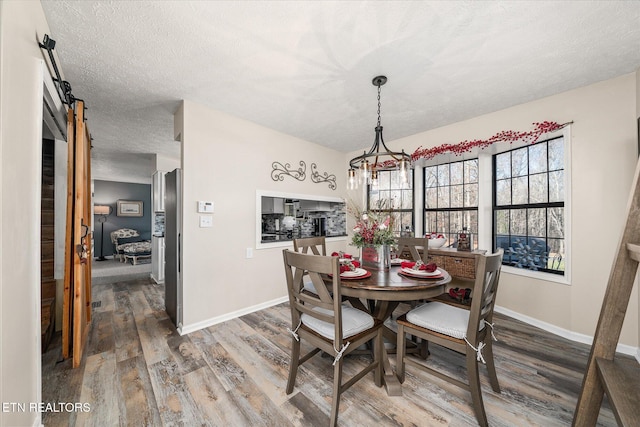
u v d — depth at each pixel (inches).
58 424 53.0
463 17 58.0
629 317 79.7
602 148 84.8
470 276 107.3
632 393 29.0
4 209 37.1
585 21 59.0
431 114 113.5
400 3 54.3
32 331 46.5
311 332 61.9
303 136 143.3
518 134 103.5
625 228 35.3
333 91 92.1
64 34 62.7
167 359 77.9
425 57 72.6
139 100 99.2
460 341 56.6
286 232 146.8
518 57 72.7
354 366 75.0
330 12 56.6
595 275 85.7
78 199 75.9
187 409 57.6
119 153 176.9
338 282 52.9
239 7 55.2
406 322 65.9
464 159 125.6
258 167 124.8
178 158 187.6
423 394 62.7
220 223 109.7
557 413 55.7
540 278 98.8
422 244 103.9
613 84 83.2
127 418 54.9
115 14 56.8
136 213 298.5
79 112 75.6
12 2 39.5
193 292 100.3
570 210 90.9
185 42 66.4
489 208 119.3
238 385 65.9
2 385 36.0
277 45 67.7
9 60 38.4
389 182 161.2
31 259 46.5
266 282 127.4
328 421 54.5
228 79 84.4
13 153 39.9
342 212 177.6
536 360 76.2
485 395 61.5
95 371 71.4
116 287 158.9
